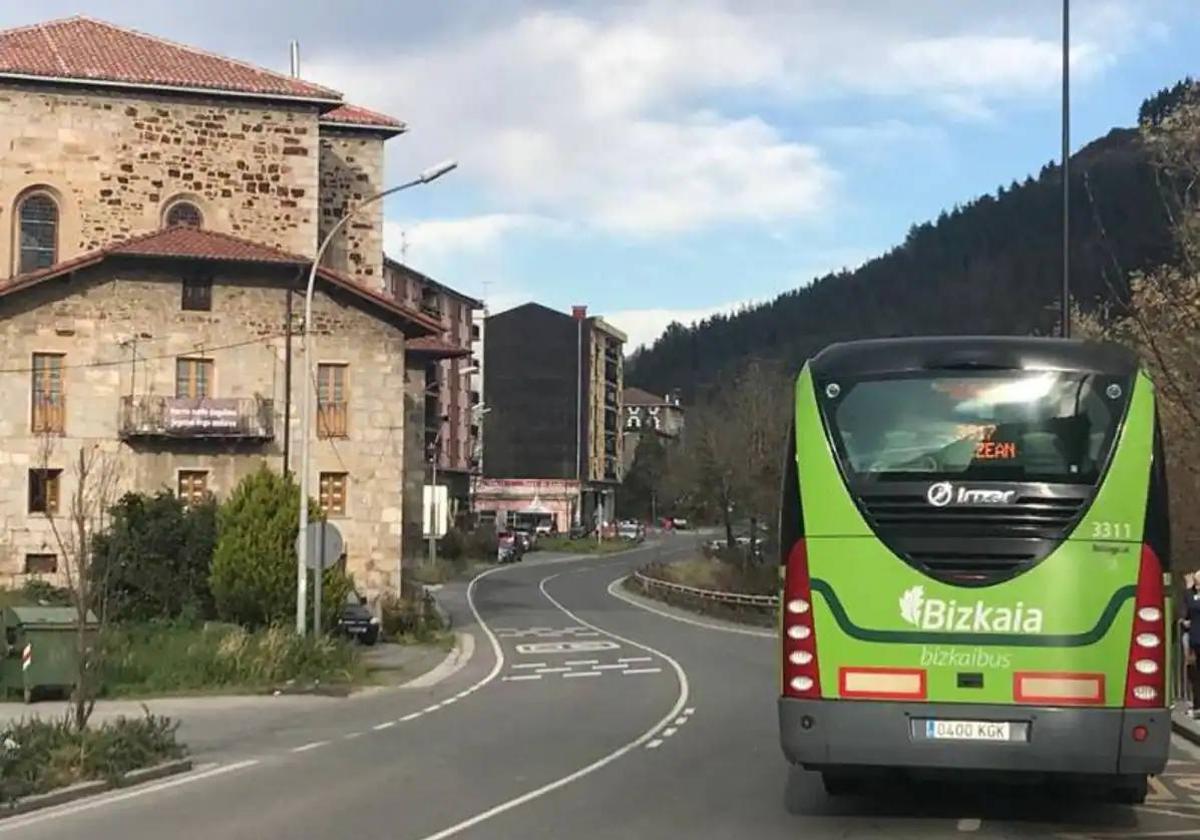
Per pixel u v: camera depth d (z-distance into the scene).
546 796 12.41
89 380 37.84
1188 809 11.70
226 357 38.84
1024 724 9.55
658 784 13.23
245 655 26.00
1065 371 9.93
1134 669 9.52
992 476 9.79
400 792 12.70
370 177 47.09
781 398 65.81
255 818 11.23
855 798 12.21
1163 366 16.39
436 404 91.12
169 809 11.89
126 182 42.00
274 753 16.14
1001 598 9.65
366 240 46.94
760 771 14.23
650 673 29.08
